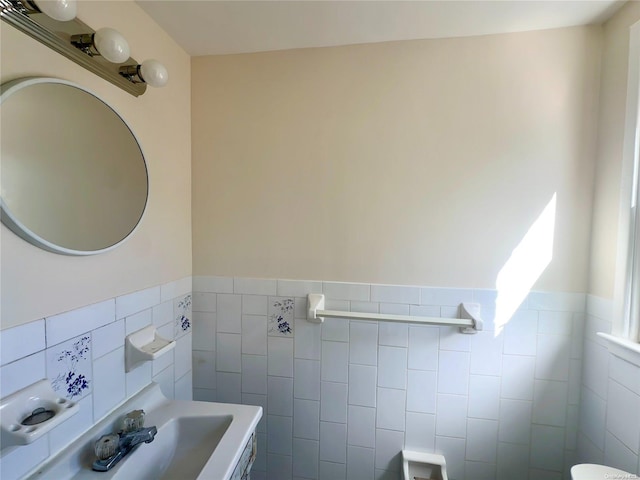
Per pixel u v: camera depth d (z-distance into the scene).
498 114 1.20
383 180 1.28
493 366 1.25
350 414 1.35
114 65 0.92
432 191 1.25
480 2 1.01
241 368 1.41
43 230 0.72
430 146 1.24
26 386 0.69
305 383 1.37
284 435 1.40
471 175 1.22
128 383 1.02
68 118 0.79
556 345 1.22
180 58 1.29
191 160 1.39
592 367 1.15
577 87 1.15
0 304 0.65
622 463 1.02
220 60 1.35
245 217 1.37
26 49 0.69
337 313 1.26
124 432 0.90
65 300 0.79
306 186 1.33
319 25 1.14
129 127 0.99
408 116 1.25
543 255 1.21
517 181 1.20
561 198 1.18
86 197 0.84
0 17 0.64
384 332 1.31
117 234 0.95
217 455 0.85
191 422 1.05
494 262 1.23
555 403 1.23
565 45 1.15
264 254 1.37
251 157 1.35
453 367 1.28
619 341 1.02
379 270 1.30
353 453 1.36
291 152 1.33
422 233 1.27
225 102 1.35
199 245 1.41
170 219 1.25
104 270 0.92
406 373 1.31
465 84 1.21
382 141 1.27
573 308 1.20
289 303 1.36
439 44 1.22
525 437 1.25
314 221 1.33
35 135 0.71
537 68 1.17
